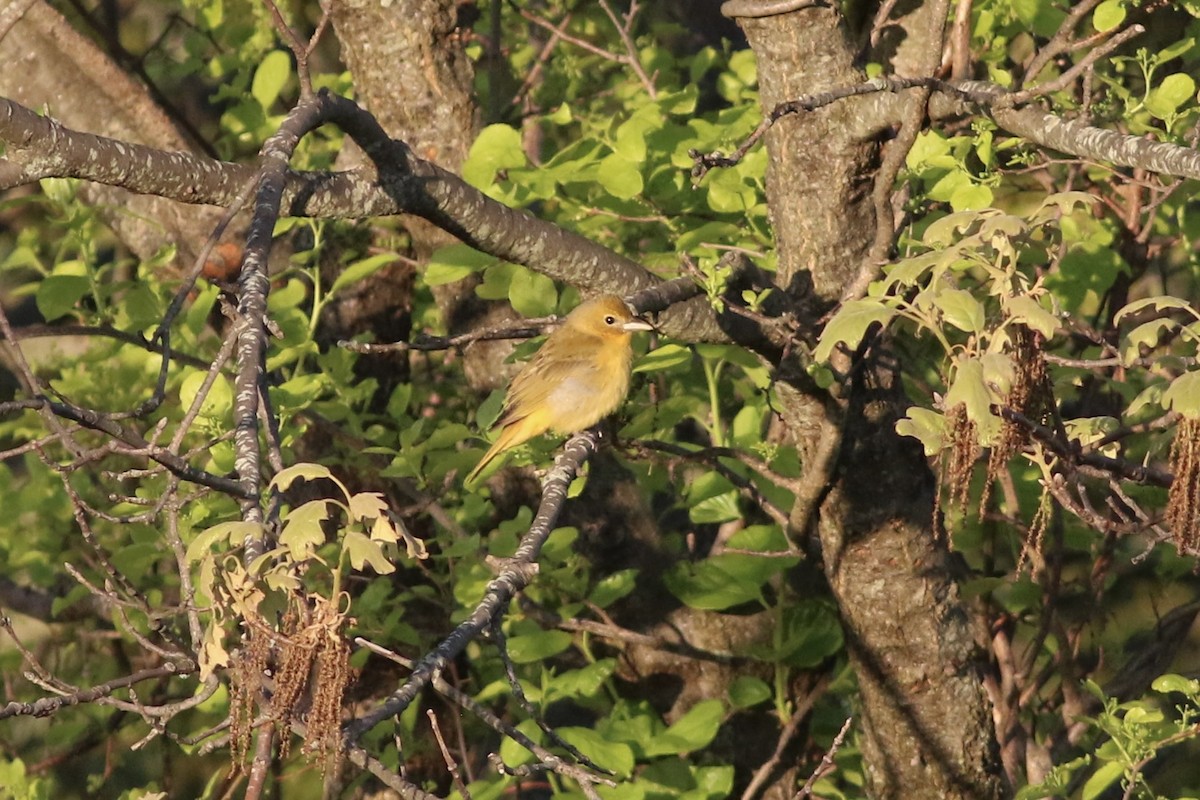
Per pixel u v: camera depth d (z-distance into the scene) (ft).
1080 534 45.42
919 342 42.91
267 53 54.44
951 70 37.35
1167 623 47.88
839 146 33.32
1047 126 28.14
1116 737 33.99
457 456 38.91
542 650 39.91
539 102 53.93
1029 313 21.54
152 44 60.59
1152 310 43.39
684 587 41.60
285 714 17.01
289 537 16.52
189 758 54.44
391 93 42.01
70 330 34.58
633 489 45.88
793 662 43.39
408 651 46.96
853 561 37.17
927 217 38.63
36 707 19.29
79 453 18.19
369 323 48.29
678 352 34.94
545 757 19.17
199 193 28.09
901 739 38.22
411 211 31.76
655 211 40.47
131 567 39.55
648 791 38.04
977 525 44.88
